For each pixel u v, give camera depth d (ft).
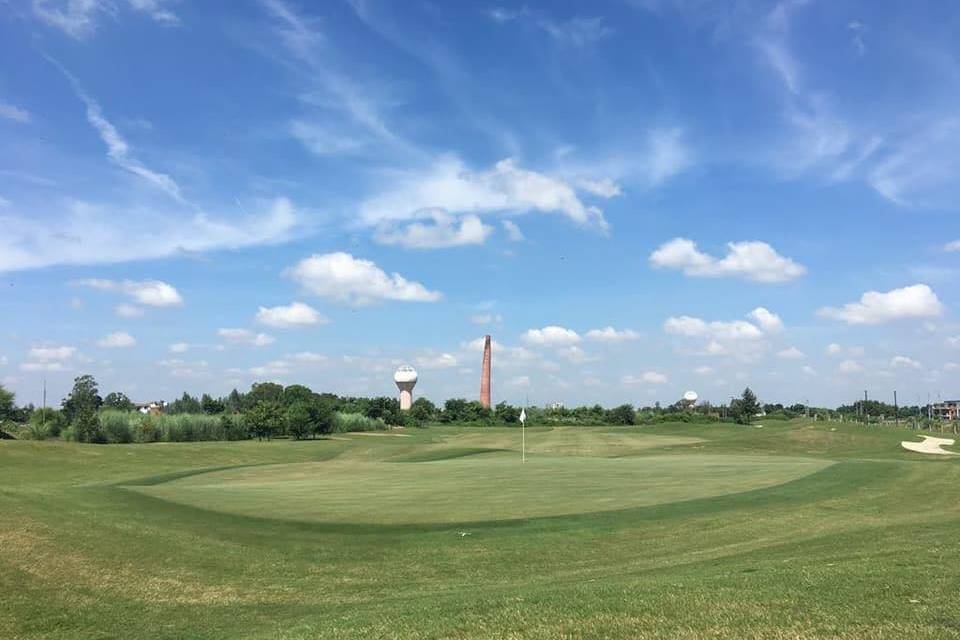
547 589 39.55
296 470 151.53
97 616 40.83
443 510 76.13
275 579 50.57
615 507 75.87
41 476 148.87
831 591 32.30
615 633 28.17
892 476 98.84
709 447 215.72
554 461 157.38
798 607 29.91
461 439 287.89
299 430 310.45
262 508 77.77
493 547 59.57
